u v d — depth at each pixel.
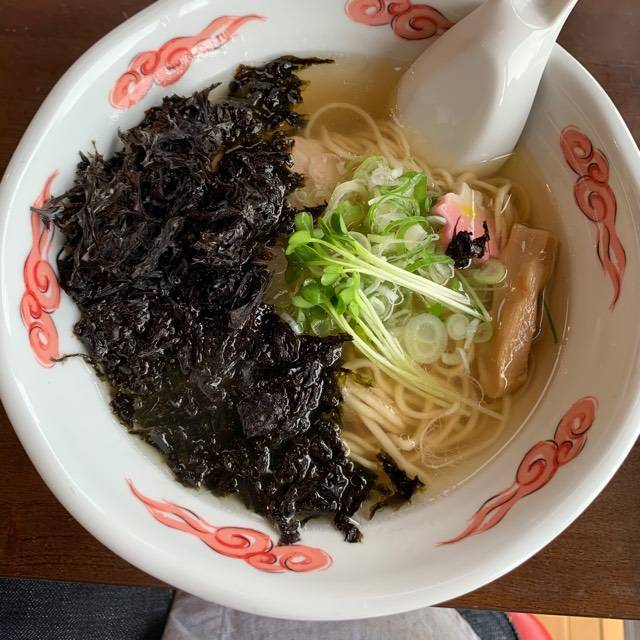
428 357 0.22
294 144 0.23
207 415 0.20
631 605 0.19
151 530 0.17
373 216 0.22
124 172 0.20
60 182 0.19
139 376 0.20
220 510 0.19
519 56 0.20
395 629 0.29
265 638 0.29
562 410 0.19
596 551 0.20
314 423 0.20
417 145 0.24
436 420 0.22
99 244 0.19
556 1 0.20
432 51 0.22
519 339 0.21
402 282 0.21
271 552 0.18
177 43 0.21
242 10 0.21
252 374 0.20
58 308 0.19
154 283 0.20
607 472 0.16
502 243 0.23
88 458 0.17
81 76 0.19
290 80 0.23
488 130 0.22
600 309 0.20
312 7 0.22
